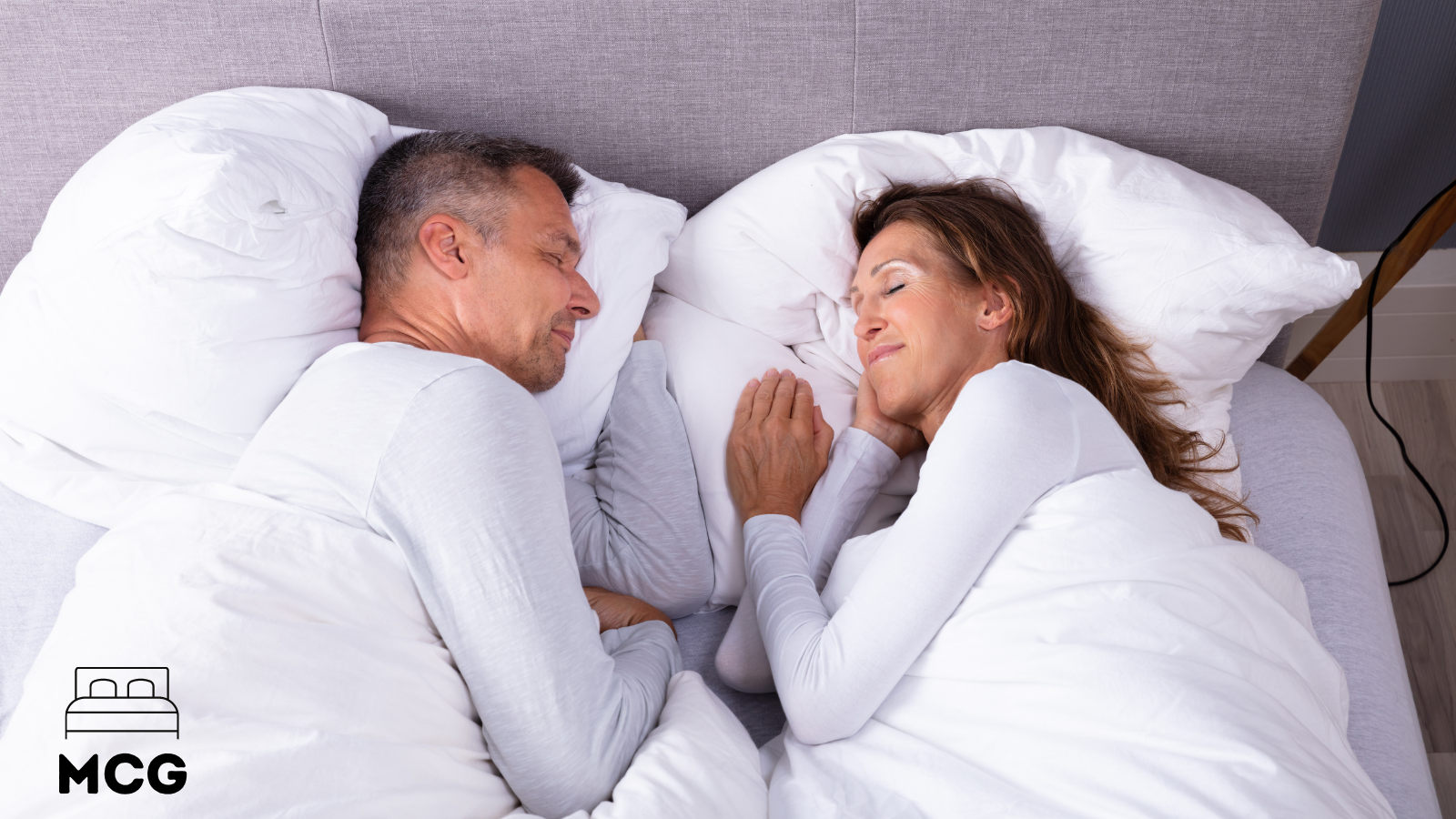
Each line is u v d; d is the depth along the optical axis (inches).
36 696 31.1
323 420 36.6
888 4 52.2
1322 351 68.9
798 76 54.6
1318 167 56.3
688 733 37.6
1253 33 52.2
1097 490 37.5
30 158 57.1
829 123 56.2
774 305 53.7
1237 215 50.3
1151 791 32.3
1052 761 34.2
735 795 36.6
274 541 33.7
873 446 48.3
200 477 45.4
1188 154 56.4
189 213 40.8
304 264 43.4
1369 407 76.5
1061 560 36.7
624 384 50.9
